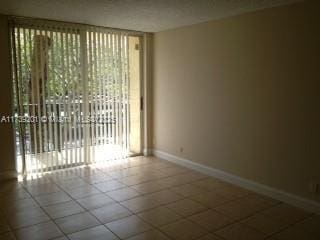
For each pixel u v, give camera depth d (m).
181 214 3.27
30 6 3.54
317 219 3.16
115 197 3.70
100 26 4.76
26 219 3.12
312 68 3.17
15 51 4.15
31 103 4.35
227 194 3.82
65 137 4.72
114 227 2.98
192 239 2.78
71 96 4.68
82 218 3.15
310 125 3.24
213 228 2.98
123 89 5.23
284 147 3.52
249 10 3.65
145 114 5.53
